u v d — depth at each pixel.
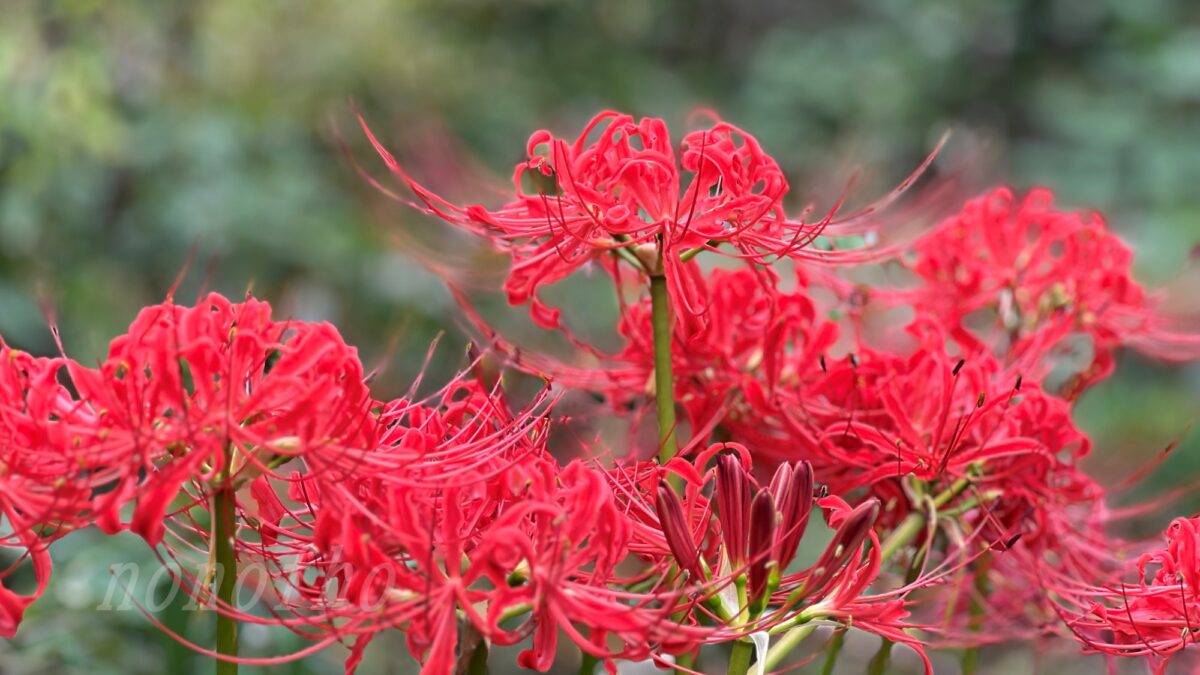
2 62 2.06
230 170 2.54
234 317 0.95
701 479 1.02
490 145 3.15
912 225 1.23
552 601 0.94
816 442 1.10
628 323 1.14
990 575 1.17
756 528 0.98
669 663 0.97
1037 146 3.25
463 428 1.02
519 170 1.06
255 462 0.94
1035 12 3.29
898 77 3.39
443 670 0.93
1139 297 1.23
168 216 2.47
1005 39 3.35
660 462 1.07
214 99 2.65
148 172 2.51
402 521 0.93
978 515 1.13
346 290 2.44
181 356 0.93
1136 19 3.20
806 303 1.13
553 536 0.94
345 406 0.94
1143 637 1.03
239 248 2.48
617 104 3.50
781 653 1.02
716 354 1.13
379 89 2.89
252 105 2.65
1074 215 1.23
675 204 1.04
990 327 1.30
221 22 2.67
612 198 1.05
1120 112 3.09
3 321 1.95
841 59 3.51
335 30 2.83
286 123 2.68
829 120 3.49
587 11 3.59
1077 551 1.15
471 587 0.99
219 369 0.93
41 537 0.95
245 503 1.00
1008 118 3.36
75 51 2.18
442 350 2.37
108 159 2.32
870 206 1.14
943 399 1.08
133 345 0.93
